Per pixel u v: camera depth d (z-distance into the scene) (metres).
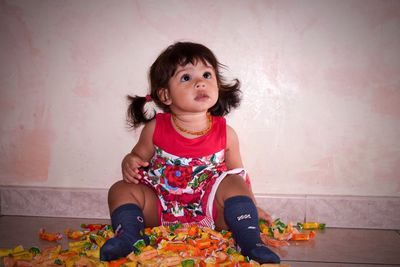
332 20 1.94
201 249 1.52
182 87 1.70
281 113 2.00
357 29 1.94
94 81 2.07
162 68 1.76
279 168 2.03
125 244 1.42
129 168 1.72
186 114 1.78
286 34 1.97
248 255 1.41
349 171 1.99
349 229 1.95
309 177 2.02
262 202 2.01
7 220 2.04
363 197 1.97
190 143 1.78
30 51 2.08
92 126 2.09
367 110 1.96
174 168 1.78
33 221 2.02
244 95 2.01
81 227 1.92
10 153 2.13
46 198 2.11
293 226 1.98
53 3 2.06
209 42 2.00
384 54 1.93
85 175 2.11
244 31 1.98
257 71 1.99
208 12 1.99
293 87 1.99
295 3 1.95
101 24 2.04
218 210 1.70
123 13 2.03
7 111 2.12
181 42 1.86
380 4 1.92
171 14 2.01
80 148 2.10
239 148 2.02
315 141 2.00
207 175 1.78
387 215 1.96
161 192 1.78
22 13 2.07
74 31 2.06
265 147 2.02
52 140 2.11
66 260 1.40
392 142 1.96
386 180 1.98
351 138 1.98
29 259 1.45
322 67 1.96
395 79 1.94
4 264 1.40
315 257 1.55
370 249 1.65
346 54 1.95
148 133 1.82
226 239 1.59
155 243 1.59
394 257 1.56
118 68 2.05
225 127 1.84
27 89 2.10
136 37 2.03
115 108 2.07
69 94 2.09
